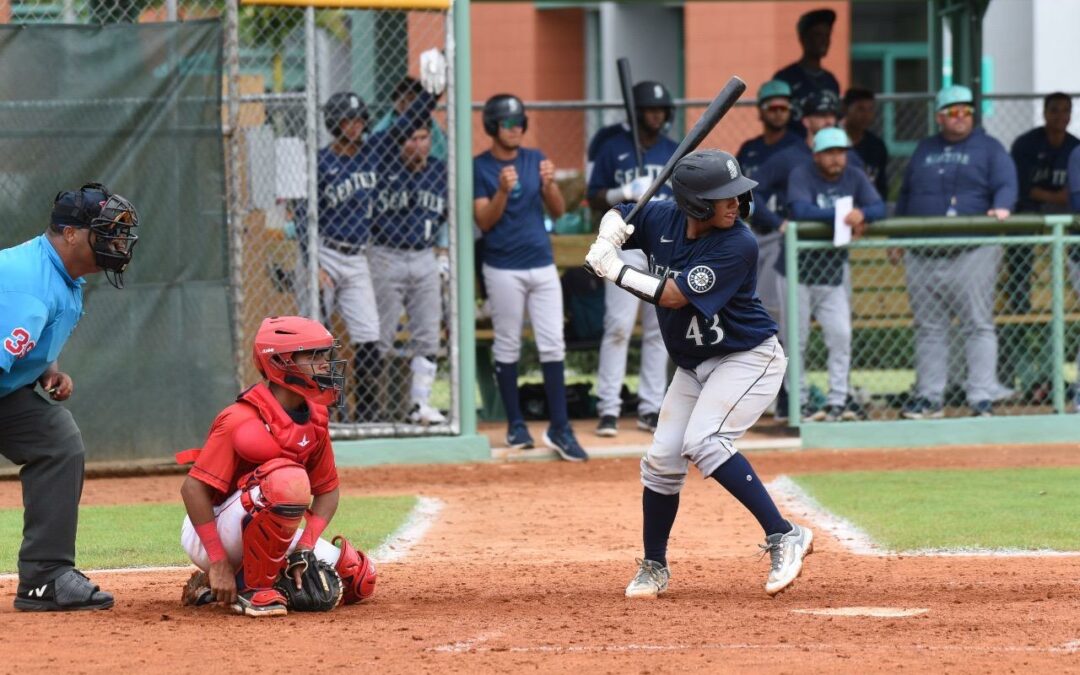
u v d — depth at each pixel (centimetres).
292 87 4356
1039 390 4169
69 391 2036
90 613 1947
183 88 3450
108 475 3509
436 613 1955
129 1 3759
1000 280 4247
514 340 3719
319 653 1673
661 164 3800
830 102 4019
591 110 5200
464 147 3650
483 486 3338
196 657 1656
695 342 2031
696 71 7600
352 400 3769
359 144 3619
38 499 1956
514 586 2184
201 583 2000
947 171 4016
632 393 4662
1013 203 3947
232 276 3519
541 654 1658
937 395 4000
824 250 3878
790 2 7462
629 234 2033
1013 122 5991
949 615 1889
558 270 4356
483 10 8344
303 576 1958
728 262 1962
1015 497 3034
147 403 3488
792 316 3825
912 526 2702
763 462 3662
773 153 4022
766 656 1633
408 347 3816
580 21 8475
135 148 3425
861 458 3709
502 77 8362
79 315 1970
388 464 3672
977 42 4616
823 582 2181
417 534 2716
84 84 3384
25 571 1969
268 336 1875
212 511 1912
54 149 3366
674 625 1839
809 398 4300
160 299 3475
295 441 1900
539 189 3678
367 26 4256
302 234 3612
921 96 4922
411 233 3700
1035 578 2186
